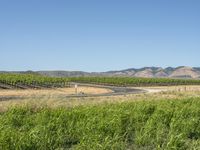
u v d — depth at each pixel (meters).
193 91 62.38
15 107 21.34
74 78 128.62
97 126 15.96
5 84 84.38
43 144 13.45
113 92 65.50
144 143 15.30
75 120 18.00
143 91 69.31
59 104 24.34
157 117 18.89
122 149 14.12
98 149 13.16
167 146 13.68
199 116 21.44
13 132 13.77
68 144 15.12
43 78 89.12
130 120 18.30
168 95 48.25
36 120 17.69
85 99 35.50
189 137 17.12
